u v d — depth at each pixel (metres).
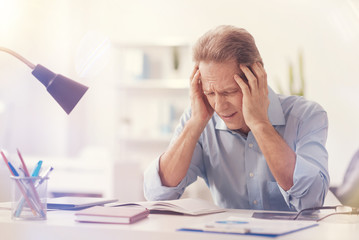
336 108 4.31
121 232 0.94
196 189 3.75
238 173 1.61
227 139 1.62
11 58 4.57
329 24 4.36
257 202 1.59
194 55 1.43
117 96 4.63
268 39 4.50
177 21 4.77
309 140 1.47
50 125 4.81
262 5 4.53
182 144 1.52
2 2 4.54
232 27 1.42
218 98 1.41
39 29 4.79
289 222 1.03
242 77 1.41
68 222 1.04
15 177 1.07
